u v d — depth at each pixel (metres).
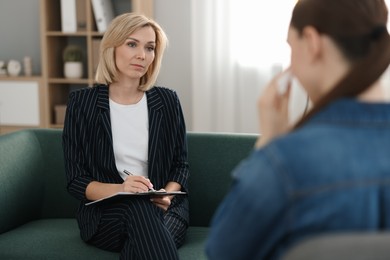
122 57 2.35
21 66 4.80
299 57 0.86
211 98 4.56
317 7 0.82
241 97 4.52
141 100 2.43
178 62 4.70
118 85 2.42
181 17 4.64
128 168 2.35
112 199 2.14
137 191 2.14
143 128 2.39
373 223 0.73
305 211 0.72
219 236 0.79
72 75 4.47
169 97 2.47
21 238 2.30
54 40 4.52
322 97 0.80
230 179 2.56
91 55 4.38
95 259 2.13
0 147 2.45
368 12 0.80
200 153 2.60
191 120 4.75
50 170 2.68
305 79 0.86
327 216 0.71
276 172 0.72
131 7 4.60
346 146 0.73
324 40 0.82
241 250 0.77
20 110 4.48
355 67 0.79
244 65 4.46
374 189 0.72
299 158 0.73
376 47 0.80
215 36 4.46
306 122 0.82
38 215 2.67
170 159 2.43
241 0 4.38
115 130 2.37
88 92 2.39
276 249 0.75
